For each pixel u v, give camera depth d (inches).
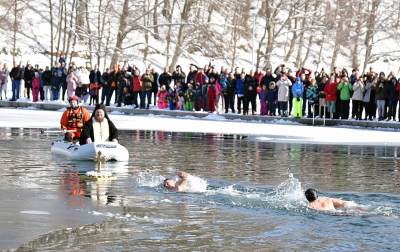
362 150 1088.8
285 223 530.0
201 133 1322.6
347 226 525.3
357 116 1552.7
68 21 2819.9
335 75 1573.6
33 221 497.0
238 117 1651.1
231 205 591.2
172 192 645.3
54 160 855.7
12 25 2672.2
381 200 639.8
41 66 2532.0
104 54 2588.6
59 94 1905.8
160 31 2920.8
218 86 1699.1
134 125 1453.0
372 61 3048.7
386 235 499.8
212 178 746.8
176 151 1007.6
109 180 708.0
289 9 2837.1
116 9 2861.7
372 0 2910.9
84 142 880.9
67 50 2469.2
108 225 499.5
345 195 664.4
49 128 1310.3
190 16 2847.0
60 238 456.8
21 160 850.1
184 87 1749.5
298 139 1243.2
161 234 483.8
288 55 2938.0
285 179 752.3
